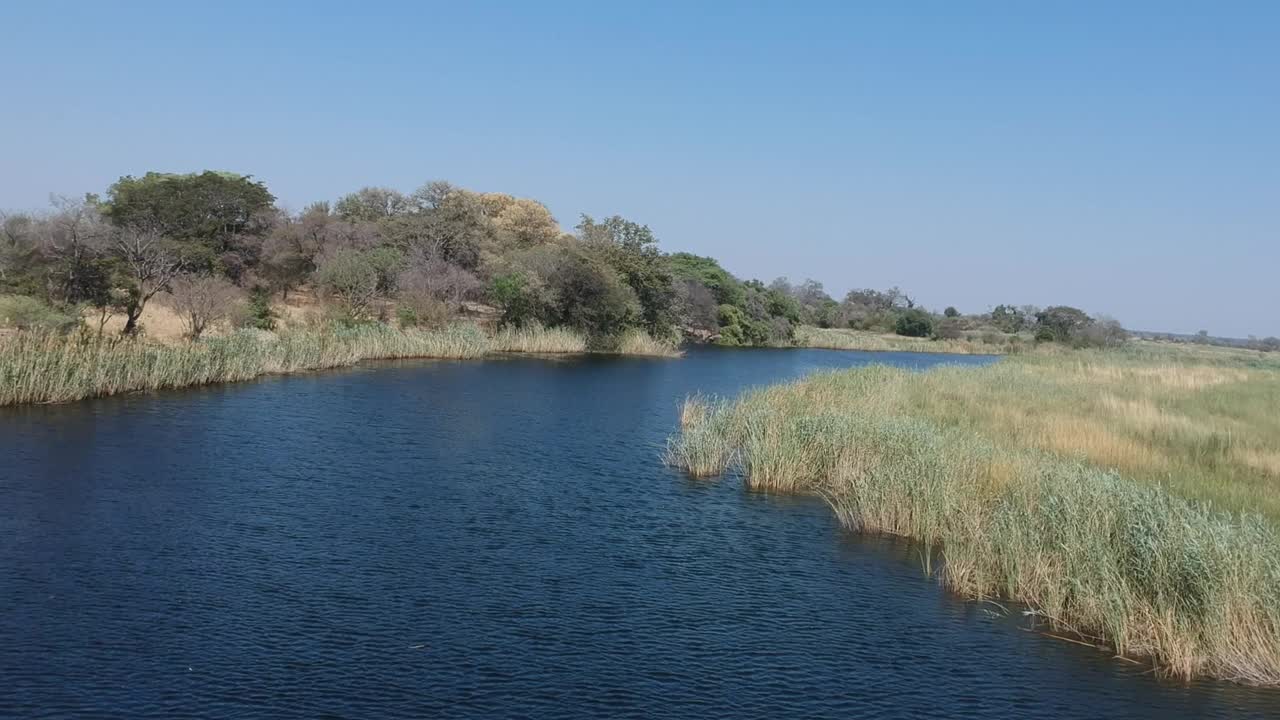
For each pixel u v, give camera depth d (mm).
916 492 17859
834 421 23578
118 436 24000
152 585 13523
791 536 17766
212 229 61594
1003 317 144250
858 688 11180
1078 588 13211
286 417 28875
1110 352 86750
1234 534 12602
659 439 28828
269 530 16562
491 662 11461
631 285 79375
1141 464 20891
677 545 16922
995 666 11898
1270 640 11422
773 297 108875
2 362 27422
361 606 13109
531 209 99188
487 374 47125
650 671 11438
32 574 13719
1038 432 25016
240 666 10992
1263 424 27453
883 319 135000
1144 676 11625
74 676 10531
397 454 24078
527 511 18906
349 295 56812
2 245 41531
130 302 41688
